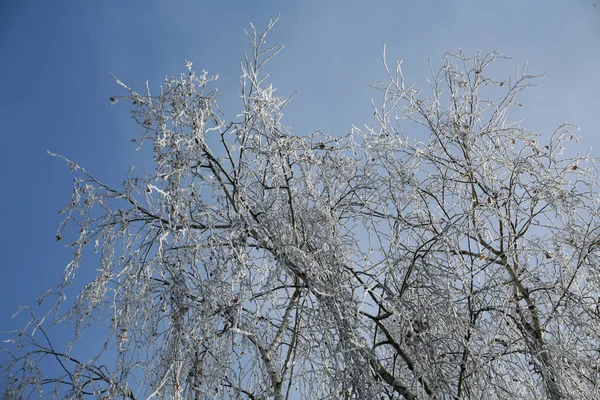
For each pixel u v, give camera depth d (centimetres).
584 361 432
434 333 402
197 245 383
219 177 419
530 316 462
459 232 436
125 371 379
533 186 484
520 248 468
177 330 369
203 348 378
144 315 386
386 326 430
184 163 404
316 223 438
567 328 445
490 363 399
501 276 446
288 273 412
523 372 424
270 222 422
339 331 371
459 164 501
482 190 488
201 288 382
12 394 402
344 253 430
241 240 396
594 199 484
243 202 418
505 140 523
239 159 434
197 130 408
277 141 429
